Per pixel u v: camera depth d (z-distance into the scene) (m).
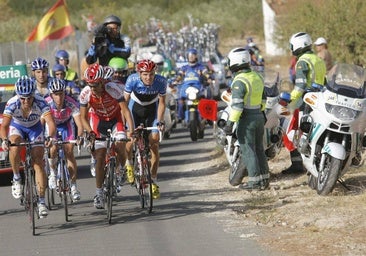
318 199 22.16
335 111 21.83
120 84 25.50
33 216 20.42
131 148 23.03
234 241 18.64
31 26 112.69
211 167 30.23
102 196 22.28
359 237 18.14
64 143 21.38
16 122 21.72
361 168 26.05
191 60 41.09
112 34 29.47
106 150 21.95
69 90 29.48
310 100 22.52
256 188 24.42
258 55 56.53
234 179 25.36
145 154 22.56
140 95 24.36
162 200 24.22
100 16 122.62
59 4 60.88
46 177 21.12
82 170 32.25
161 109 23.95
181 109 41.44
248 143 24.30
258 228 19.80
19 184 21.83
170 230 20.14
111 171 21.33
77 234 20.27
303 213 20.75
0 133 21.33
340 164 21.91
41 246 19.20
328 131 22.31
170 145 38.28
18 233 20.81
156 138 23.48
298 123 24.69
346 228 18.94
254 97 24.02
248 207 22.30
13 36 105.12
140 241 19.12
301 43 25.09
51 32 60.72
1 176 31.56
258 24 122.94
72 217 22.53
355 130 21.94
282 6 86.56
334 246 17.59
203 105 26.38
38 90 24.23
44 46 57.81
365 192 22.53
